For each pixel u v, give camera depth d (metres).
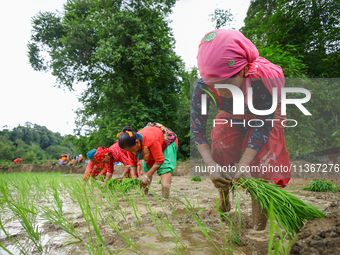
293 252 1.28
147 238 2.05
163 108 19.03
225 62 1.97
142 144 3.77
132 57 16.77
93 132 20.30
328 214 1.65
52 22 20.47
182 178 10.21
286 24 8.96
